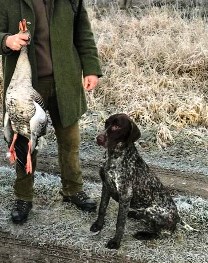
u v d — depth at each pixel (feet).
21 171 12.73
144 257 11.76
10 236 12.58
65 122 12.20
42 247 12.21
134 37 27.22
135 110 20.81
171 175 16.46
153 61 25.09
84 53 12.46
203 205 14.35
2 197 14.42
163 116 20.58
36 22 11.41
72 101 12.18
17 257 11.91
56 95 11.96
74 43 12.48
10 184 15.23
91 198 14.06
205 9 32.35
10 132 11.04
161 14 30.42
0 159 17.29
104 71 24.16
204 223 13.41
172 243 12.30
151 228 12.41
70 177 13.53
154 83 23.09
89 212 13.66
